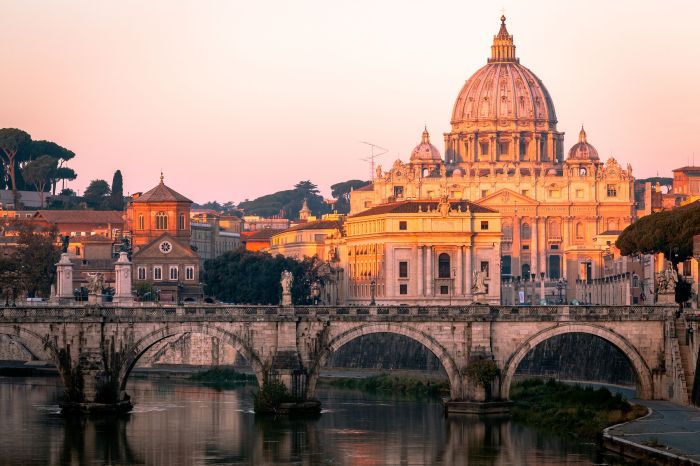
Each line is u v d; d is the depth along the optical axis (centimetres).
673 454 19312
